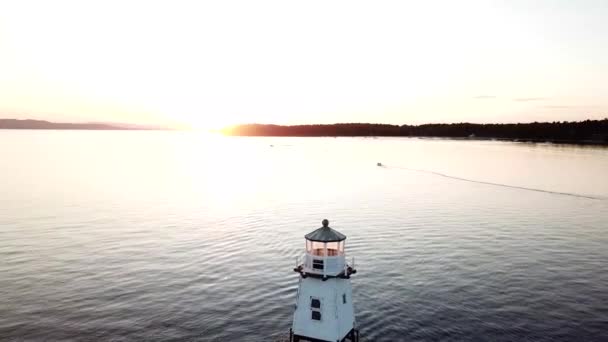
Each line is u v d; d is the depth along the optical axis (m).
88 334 38.28
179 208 94.00
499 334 38.44
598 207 96.06
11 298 45.16
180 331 39.03
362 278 51.19
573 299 45.38
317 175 163.62
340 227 75.88
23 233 70.38
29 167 172.00
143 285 48.91
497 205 97.94
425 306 43.78
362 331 38.94
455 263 56.25
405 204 99.06
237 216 85.75
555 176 151.75
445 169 181.38
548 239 67.88
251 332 39.06
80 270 53.41
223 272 53.19
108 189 120.38
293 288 48.41
